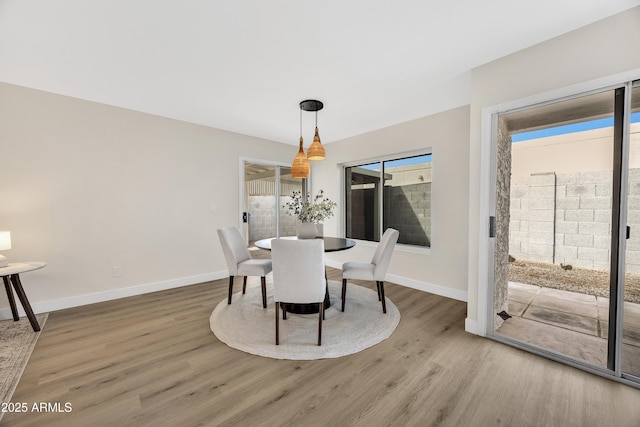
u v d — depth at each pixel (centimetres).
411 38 188
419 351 200
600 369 172
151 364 183
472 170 228
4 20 166
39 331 231
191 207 379
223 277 411
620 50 163
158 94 282
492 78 217
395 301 308
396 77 244
